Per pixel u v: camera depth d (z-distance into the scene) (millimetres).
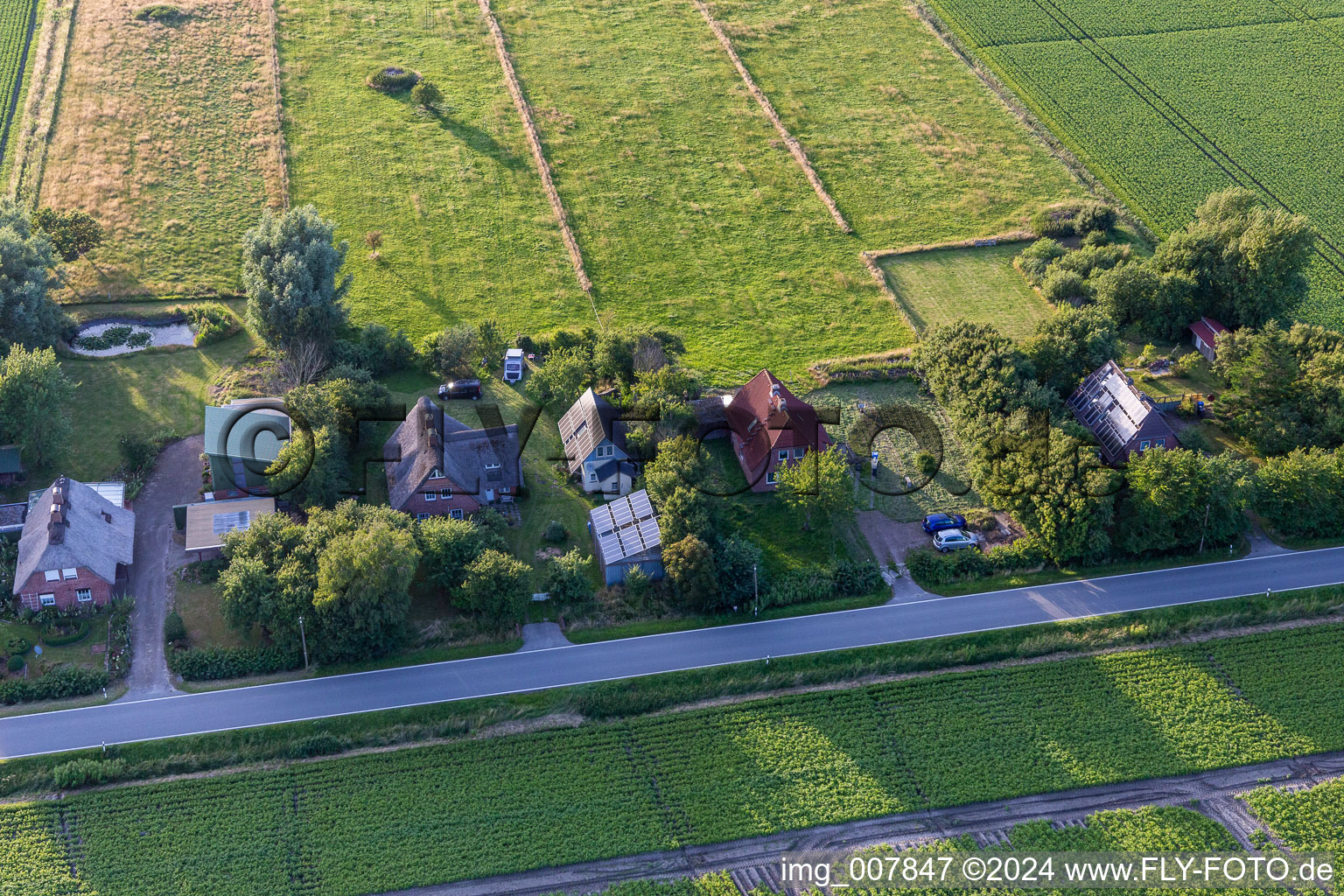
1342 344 96562
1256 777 71500
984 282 116938
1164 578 85000
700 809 68688
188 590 80750
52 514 77312
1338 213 127625
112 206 120438
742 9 165375
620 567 82438
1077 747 72562
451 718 72812
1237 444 96125
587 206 125750
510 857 65688
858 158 135625
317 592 73875
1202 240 107812
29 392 86250
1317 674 77375
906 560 85750
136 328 106875
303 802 68000
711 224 124062
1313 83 149750
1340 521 88000
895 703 75375
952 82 150750
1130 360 105750
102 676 73875
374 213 122938
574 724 73500
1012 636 79875
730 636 79750
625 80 147750
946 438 96938
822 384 103062
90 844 65250
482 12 160875
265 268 99562
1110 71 153125
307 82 143125
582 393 96562
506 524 86438
